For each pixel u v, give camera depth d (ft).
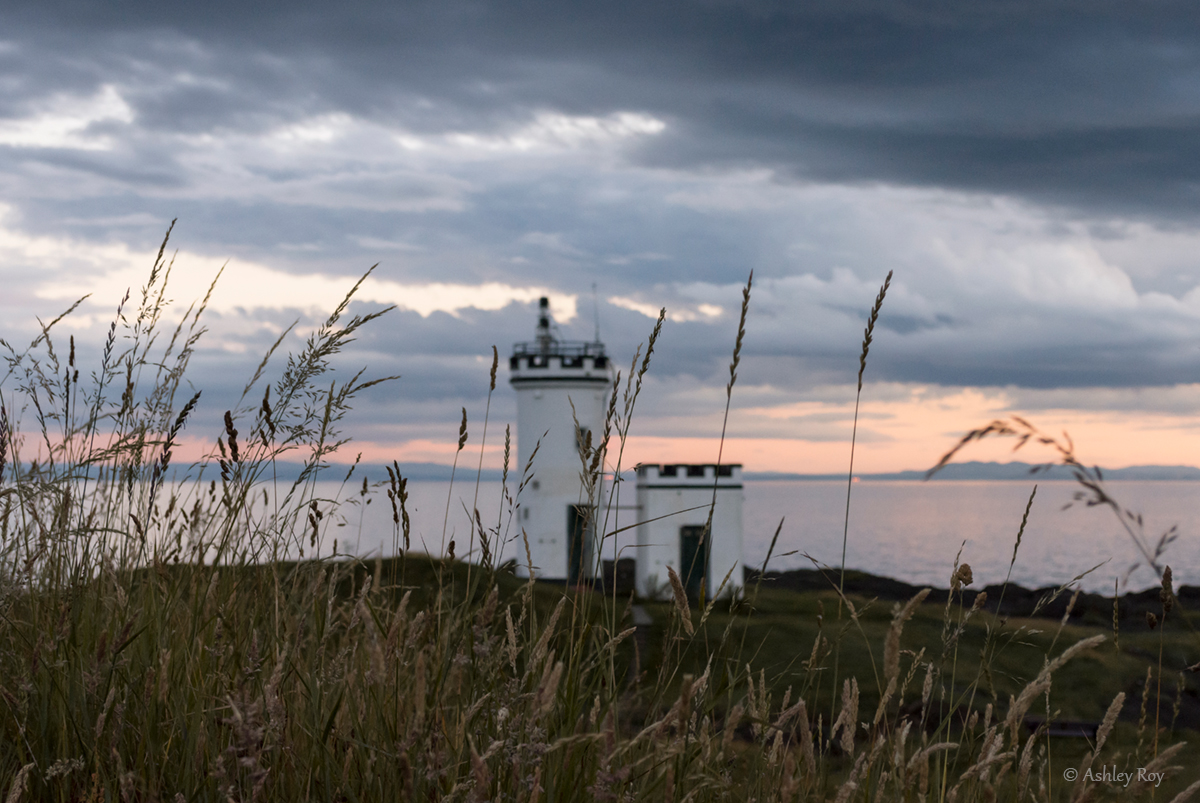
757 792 6.42
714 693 6.77
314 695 6.52
